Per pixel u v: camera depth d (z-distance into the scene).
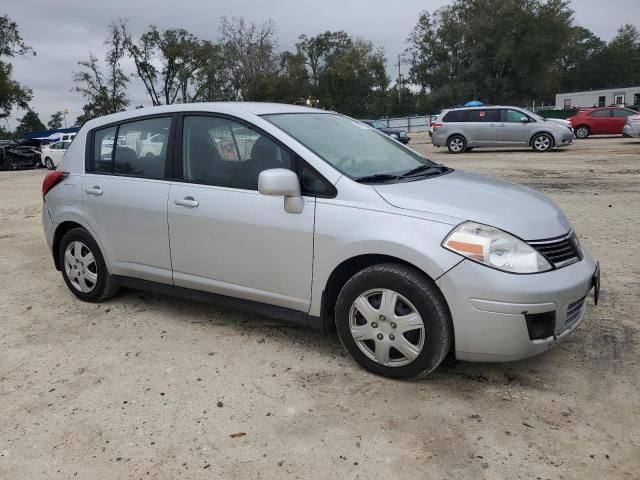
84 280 5.04
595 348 3.89
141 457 2.86
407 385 3.47
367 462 2.77
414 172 4.05
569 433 2.95
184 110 4.35
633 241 6.66
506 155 19.30
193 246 4.18
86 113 60.28
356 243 3.43
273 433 3.02
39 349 4.17
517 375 3.56
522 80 59.66
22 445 2.99
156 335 4.35
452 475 2.66
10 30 48.44
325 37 74.94
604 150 19.69
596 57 100.00
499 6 58.91
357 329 3.57
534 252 3.22
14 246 7.67
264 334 4.31
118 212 4.59
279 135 3.85
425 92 69.31
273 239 3.77
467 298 3.17
